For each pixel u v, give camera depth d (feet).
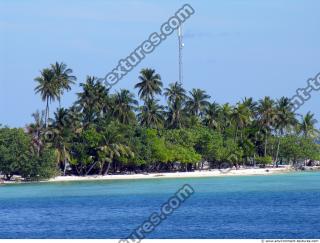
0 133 573.33
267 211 386.11
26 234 317.83
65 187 556.51
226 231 313.32
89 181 595.47
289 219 351.25
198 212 384.06
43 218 374.22
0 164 563.89
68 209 411.75
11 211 409.08
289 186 556.92
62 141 580.30
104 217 370.32
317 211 383.65
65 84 596.29
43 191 525.75
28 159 567.59
